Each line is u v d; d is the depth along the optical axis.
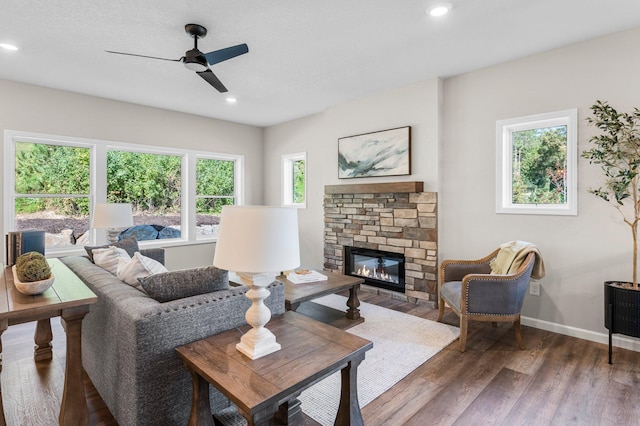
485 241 3.65
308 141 5.65
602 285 2.95
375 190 4.30
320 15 2.55
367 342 1.65
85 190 4.53
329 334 1.74
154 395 1.57
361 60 3.39
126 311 1.60
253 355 1.48
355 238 4.72
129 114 4.79
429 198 3.91
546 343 2.93
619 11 2.53
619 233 2.87
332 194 5.03
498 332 3.18
